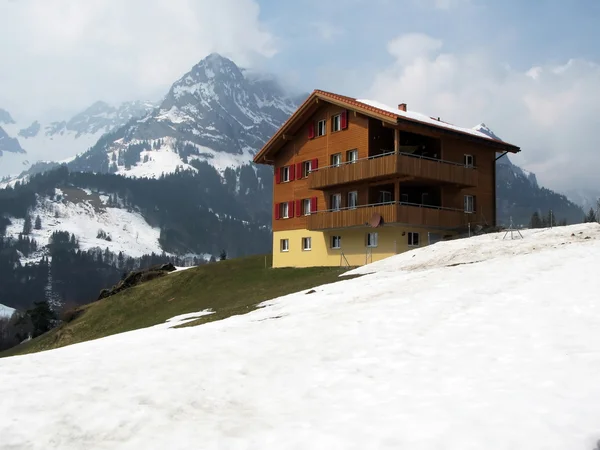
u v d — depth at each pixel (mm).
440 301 14703
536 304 13219
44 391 9633
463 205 40469
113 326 42375
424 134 37719
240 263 49531
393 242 36625
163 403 8805
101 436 7652
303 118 43469
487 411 7145
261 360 11125
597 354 9211
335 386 9156
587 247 21078
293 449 6633
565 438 6160
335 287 23359
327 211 40812
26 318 104938
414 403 7832
